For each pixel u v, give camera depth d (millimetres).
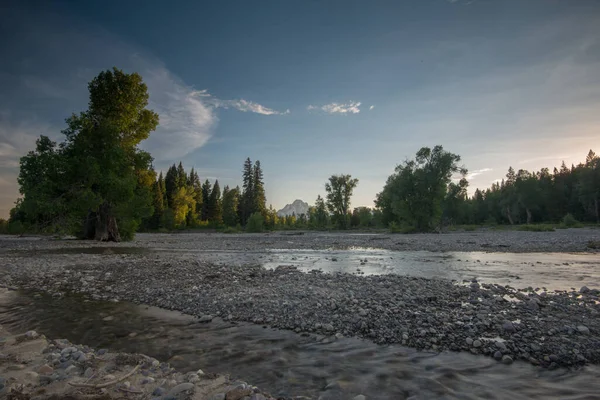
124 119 35062
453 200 55000
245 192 93188
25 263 16984
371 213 94562
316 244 31625
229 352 5488
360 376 4582
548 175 94562
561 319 6703
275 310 7746
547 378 4496
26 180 29141
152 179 40000
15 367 4695
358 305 7898
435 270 14023
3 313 7988
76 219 32062
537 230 51125
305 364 4992
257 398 3736
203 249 26719
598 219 76312
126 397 3832
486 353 5324
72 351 5285
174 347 5738
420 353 5367
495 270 13773
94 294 9961
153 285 10953
